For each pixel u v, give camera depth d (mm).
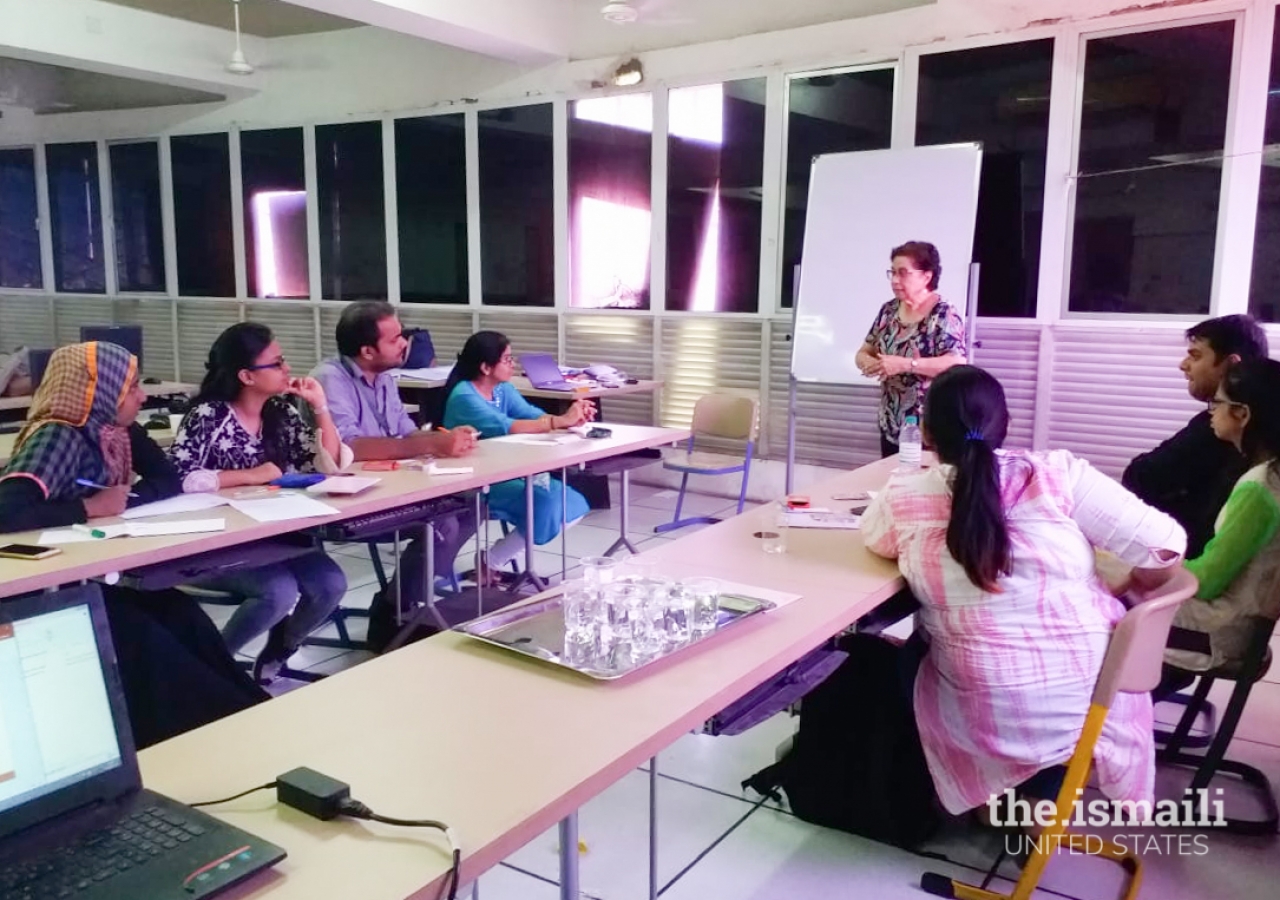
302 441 3141
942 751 2064
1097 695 1816
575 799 1176
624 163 6199
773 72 5574
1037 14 4789
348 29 7184
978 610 1963
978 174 4664
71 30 6324
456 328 7082
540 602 1876
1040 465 2002
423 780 1192
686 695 1447
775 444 5895
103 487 2500
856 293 4953
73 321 8969
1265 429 2244
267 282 7961
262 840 1018
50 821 1028
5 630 1040
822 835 2324
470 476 3064
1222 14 4387
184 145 8133
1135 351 4719
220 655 1741
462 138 6848
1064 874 2158
